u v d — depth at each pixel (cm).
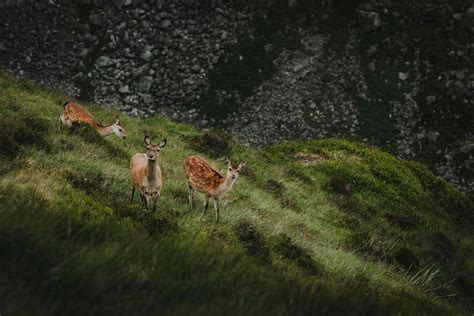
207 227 5159
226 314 2773
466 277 8162
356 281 5338
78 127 7200
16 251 2719
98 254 2886
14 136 5981
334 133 18650
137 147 8269
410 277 7194
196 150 9500
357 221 8712
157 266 3009
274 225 6412
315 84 19862
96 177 5725
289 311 3059
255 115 18762
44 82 18750
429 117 19750
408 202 10812
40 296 2488
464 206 11994
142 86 19412
